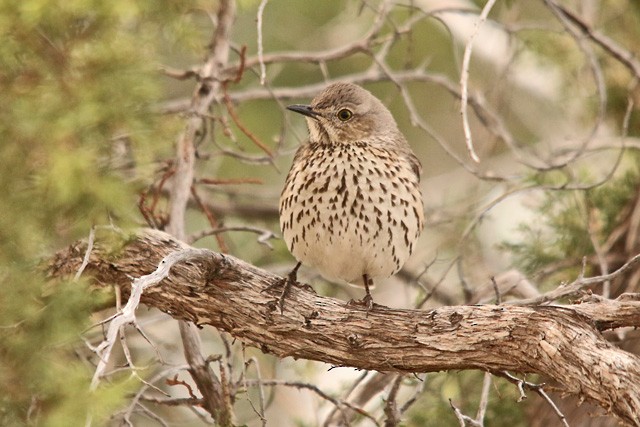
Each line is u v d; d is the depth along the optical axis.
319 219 11.66
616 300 9.60
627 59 14.74
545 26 15.70
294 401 15.43
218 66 12.99
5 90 7.59
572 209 15.13
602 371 8.94
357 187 11.58
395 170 11.81
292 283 10.59
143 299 10.55
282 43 20.11
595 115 17.56
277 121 19.41
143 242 10.45
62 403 7.48
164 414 14.83
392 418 11.52
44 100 7.52
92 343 13.13
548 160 14.93
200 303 10.48
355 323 10.23
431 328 9.97
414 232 12.04
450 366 9.94
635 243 14.38
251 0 10.27
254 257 17.50
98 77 7.69
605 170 16.36
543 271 14.30
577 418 12.91
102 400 7.52
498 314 9.75
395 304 18.67
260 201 18.28
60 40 7.70
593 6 17.52
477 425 10.33
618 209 15.31
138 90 7.77
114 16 7.71
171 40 9.00
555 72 18.47
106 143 7.82
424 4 19.69
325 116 12.49
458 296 15.84
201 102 12.71
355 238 11.68
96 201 7.78
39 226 7.83
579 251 14.87
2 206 7.63
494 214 17.56
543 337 9.38
